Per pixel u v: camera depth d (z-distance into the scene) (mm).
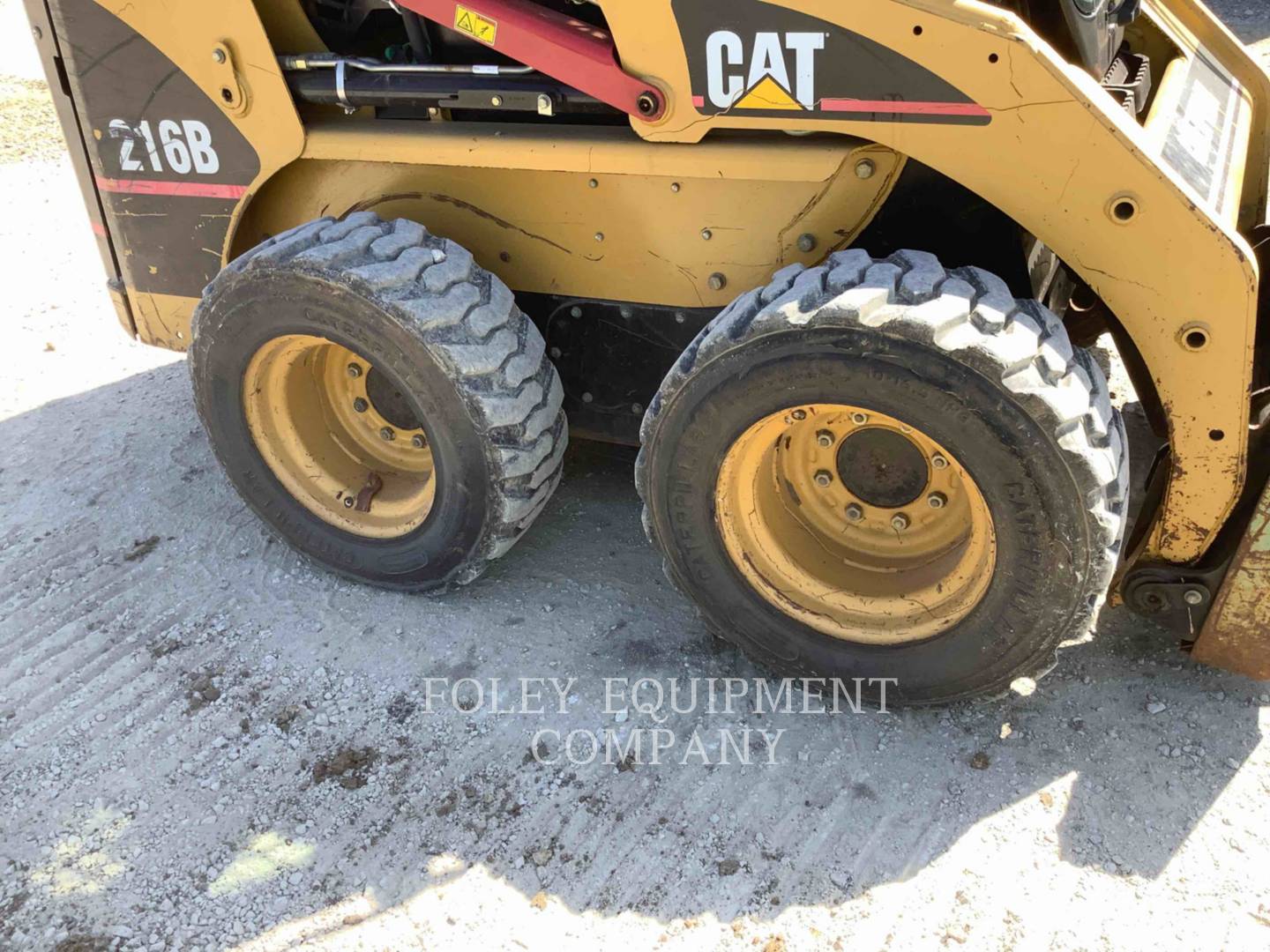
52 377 4430
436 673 2854
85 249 5562
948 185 2422
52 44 2904
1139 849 2295
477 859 2354
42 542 3410
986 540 2318
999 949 2121
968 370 2094
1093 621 2295
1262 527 2273
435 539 2898
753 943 2158
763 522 2586
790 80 2227
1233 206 2506
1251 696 2629
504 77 2539
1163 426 2592
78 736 2707
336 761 2605
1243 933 2121
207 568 3277
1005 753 2531
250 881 2330
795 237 2535
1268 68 6996
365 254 2629
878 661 2539
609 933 2191
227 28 2652
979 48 2062
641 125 2414
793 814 2416
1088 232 2164
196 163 2912
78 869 2373
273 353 2871
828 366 2193
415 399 2668
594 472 3656
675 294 2738
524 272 2871
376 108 2820
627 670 2834
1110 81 2879
